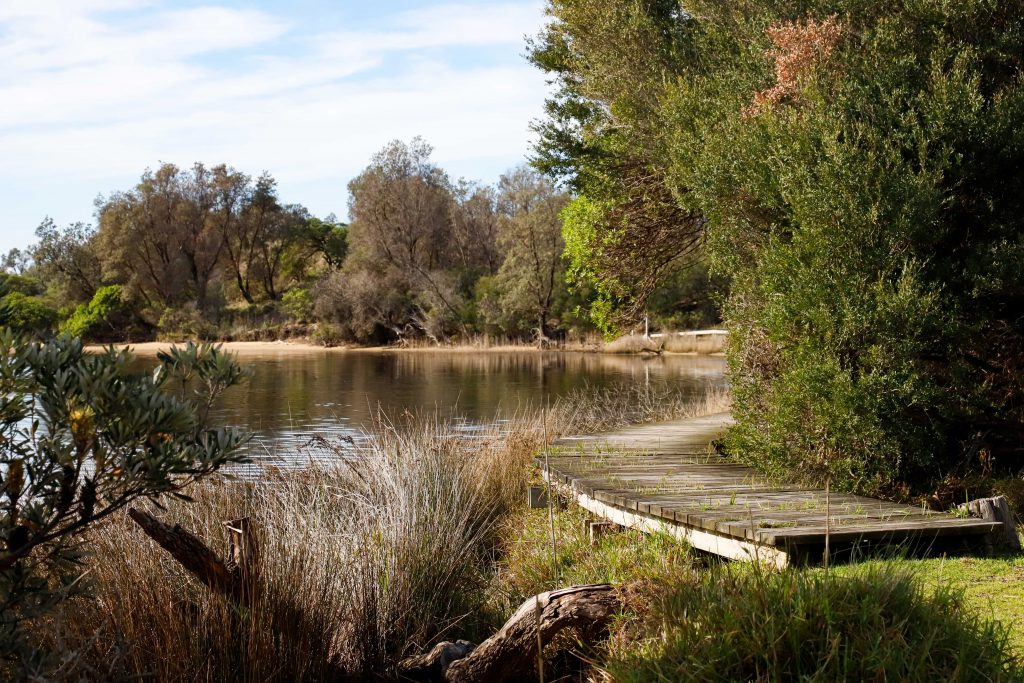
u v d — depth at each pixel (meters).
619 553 6.49
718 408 16.64
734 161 9.11
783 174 8.52
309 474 8.84
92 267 64.56
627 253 14.29
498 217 51.22
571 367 34.03
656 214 13.55
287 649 4.80
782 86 9.31
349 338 52.59
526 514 9.03
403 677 5.27
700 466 9.30
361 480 8.48
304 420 18.47
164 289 62.50
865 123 8.40
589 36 13.34
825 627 3.42
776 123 8.91
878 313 7.79
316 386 26.59
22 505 3.33
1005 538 6.04
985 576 5.19
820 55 9.27
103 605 4.63
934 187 8.03
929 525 5.93
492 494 9.50
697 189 9.77
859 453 7.92
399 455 9.31
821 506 6.86
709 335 40.94
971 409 8.16
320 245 76.19
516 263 47.81
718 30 11.80
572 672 4.73
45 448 3.15
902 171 8.12
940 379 8.37
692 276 43.12
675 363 35.69
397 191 58.44
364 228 59.41
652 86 12.48
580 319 46.59
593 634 4.52
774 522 6.12
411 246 58.84
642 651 3.80
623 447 10.77
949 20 9.08
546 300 47.66
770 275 8.64
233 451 3.42
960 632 3.43
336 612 5.26
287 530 5.84
